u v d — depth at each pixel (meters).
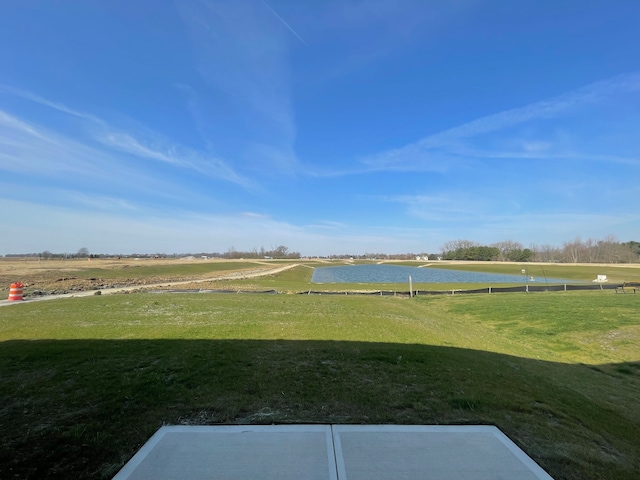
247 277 40.94
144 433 3.35
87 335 7.43
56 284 26.17
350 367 5.62
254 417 3.73
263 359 5.90
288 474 2.73
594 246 96.06
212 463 2.85
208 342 6.96
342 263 136.62
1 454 2.95
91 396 4.21
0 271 34.28
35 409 3.85
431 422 3.74
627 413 5.28
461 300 19.94
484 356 7.38
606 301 17.72
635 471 3.20
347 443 3.22
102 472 2.75
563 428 3.91
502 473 2.83
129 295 16.08
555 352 10.13
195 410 3.87
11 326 8.33
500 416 4.01
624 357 9.52
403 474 2.77
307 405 4.09
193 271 52.22
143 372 5.10
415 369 5.65
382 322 9.70
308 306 12.56
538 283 34.34
